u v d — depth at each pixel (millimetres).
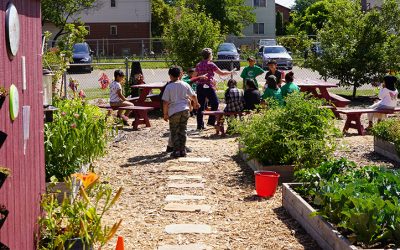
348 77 21203
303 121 9758
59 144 8789
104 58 42656
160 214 8211
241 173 10102
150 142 12812
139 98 16891
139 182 9641
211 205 8547
